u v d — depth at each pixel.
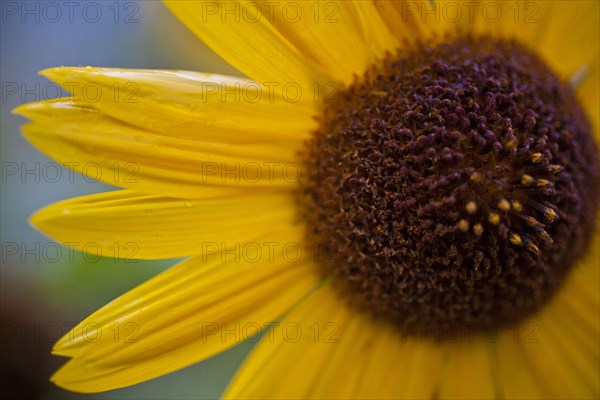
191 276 0.21
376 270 0.21
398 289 0.21
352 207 0.21
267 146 0.21
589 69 0.23
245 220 0.21
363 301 0.22
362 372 0.22
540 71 0.22
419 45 0.21
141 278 0.23
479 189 0.20
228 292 0.21
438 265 0.21
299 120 0.21
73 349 0.20
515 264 0.21
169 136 0.20
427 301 0.21
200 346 0.21
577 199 0.21
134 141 0.19
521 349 0.22
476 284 0.21
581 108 0.22
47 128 0.19
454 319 0.22
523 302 0.22
